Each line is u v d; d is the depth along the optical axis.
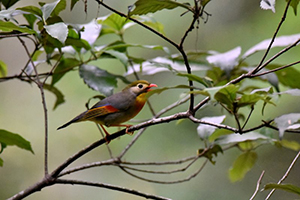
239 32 13.73
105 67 13.03
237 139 6.80
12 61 15.86
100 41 13.73
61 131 13.63
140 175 12.39
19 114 14.55
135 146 12.41
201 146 11.94
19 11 5.56
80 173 13.07
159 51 13.63
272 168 11.55
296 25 12.63
